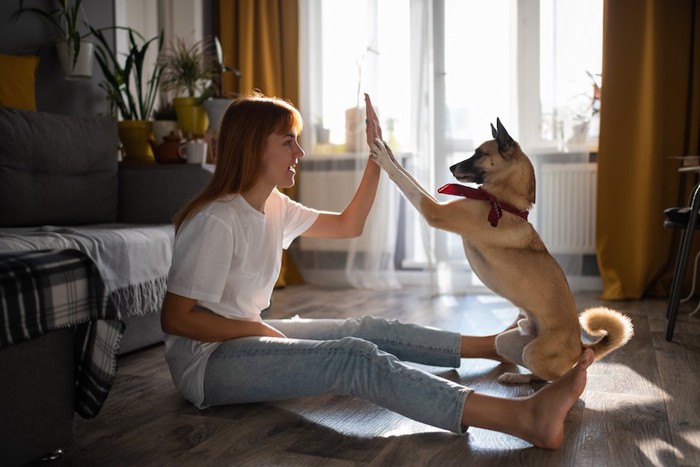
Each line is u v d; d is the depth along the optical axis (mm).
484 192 2033
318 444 1520
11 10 2996
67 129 2775
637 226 3623
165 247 2531
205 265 1569
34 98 2896
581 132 3848
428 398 1462
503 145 2047
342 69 4230
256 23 4320
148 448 1500
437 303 3609
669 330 2604
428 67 3959
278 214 1817
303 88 4312
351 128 4230
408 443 1523
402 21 4105
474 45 3918
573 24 3807
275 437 1563
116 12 3732
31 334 1259
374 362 1506
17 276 1242
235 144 1645
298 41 4301
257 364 1601
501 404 1449
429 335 2006
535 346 1869
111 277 2205
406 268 4355
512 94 3879
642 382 2025
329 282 4348
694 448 1489
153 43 4164
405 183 2082
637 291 3627
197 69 3615
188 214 1675
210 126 3467
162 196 3020
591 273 3955
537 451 1471
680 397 1872
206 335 1625
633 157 3637
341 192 4262
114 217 2992
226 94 4184
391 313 3305
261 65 4301
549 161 3875
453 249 3920
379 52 4105
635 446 1502
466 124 3959
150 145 3363
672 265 3717
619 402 1827
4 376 1229
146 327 2473
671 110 3633
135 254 2342
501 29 3883
